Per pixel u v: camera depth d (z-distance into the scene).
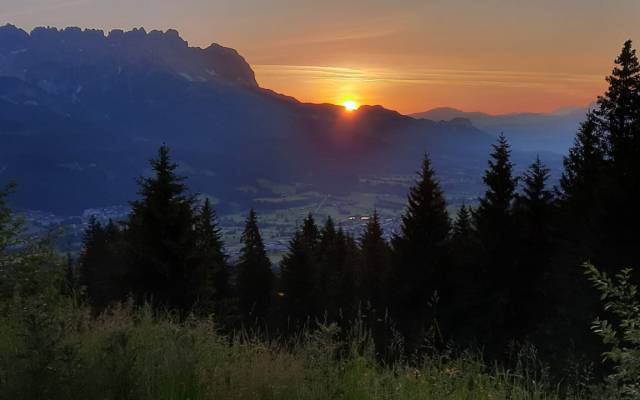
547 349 21.53
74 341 4.56
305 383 4.37
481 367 5.14
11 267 8.25
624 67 31.20
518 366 4.97
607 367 13.88
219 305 24.77
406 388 4.59
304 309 39.31
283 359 4.68
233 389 4.09
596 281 4.71
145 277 29.98
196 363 4.44
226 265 48.88
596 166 30.16
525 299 31.67
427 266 37.38
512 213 34.03
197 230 32.44
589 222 25.75
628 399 4.24
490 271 32.97
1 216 8.62
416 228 38.69
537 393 4.61
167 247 30.59
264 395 4.11
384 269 44.06
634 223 23.36
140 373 4.12
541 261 32.50
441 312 33.34
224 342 5.45
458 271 36.41
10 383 3.67
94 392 3.77
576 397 4.78
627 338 4.42
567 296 24.70
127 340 4.57
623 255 23.03
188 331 5.21
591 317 20.19
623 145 26.30
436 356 5.21
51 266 8.75
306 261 42.81
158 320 6.42
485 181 35.72
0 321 5.93
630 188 23.67
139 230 31.27
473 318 32.53
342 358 4.95
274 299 43.75
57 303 6.87
